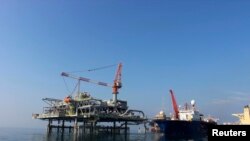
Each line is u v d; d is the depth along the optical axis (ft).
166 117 369.71
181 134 320.70
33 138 366.84
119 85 348.38
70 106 307.58
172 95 403.54
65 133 415.44
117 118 300.61
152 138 354.95
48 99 339.77
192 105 364.38
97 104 303.27
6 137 385.91
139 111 324.60
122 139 324.39
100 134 347.36
